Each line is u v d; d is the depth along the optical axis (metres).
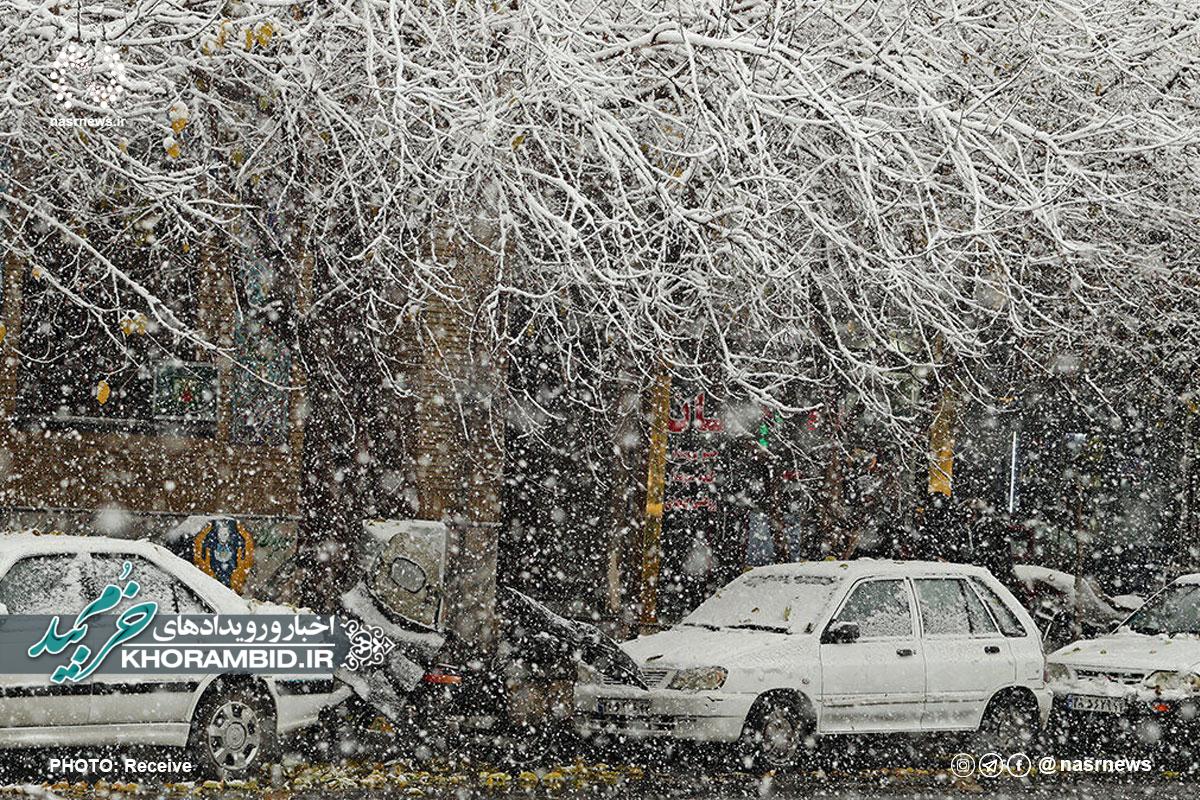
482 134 19.86
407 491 32.94
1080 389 36.31
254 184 23.34
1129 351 34.44
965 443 39.06
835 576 25.39
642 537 39.28
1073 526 45.38
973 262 24.91
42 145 21.19
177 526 29.09
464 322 31.34
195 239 25.00
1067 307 30.75
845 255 21.02
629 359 28.33
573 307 24.73
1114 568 51.25
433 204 21.39
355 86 22.56
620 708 23.64
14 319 29.16
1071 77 25.75
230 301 32.50
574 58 19.89
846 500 35.97
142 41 18.78
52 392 31.06
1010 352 33.53
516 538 39.03
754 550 40.78
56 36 18.53
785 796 21.73
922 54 23.75
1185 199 28.77
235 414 33.38
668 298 22.50
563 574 39.50
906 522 40.38
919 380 31.38
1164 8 25.58
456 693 24.97
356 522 23.89
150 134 23.45
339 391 23.70
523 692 26.41
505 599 34.59
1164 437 46.25
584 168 23.27
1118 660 26.73
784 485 36.78
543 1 20.73
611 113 21.33
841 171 22.97
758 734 23.56
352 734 24.38
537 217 20.89
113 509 31.20
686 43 19.55
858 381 26.66
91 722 19.36
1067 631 41.53
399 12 21.06
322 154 22.69
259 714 20.95
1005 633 26.16
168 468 32.09
